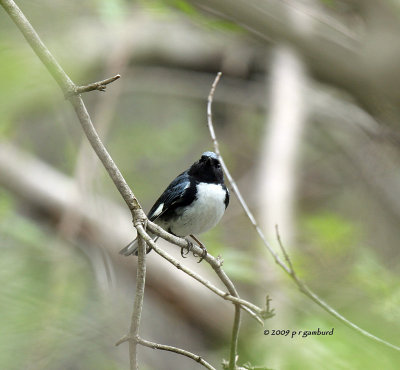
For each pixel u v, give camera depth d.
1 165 13.91
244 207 7.91
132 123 17.05
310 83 14.87
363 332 6.07
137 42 15.95
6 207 11.30
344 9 8.27
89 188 12.36
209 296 13.34
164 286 13.30
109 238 12.66
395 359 5.83
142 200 16.06
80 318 9.16
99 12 10.09
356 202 15.71
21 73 5.12
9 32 6.19
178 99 17.81
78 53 8.94
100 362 9.02
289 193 12.02
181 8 9.59
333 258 10.52
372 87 7.71
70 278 9.88
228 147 17.64
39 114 13.99
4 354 6.72
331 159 17.06
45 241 11.14
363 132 15.82
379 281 9.26
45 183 14.12
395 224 14.73
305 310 8.98
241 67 16.98
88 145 12.41
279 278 9.82
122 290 13.03
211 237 13.01
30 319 7.40
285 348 6.52
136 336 5.79
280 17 7.80
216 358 12.81
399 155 14.78
